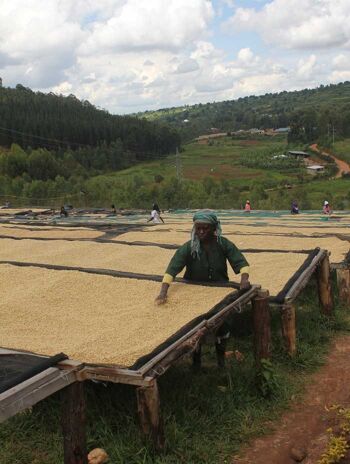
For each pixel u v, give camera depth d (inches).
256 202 1628.9
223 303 197.5
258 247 411.8
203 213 209.8
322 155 3481.8
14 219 1000.2
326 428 179.0
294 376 222.7
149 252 379.6
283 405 195.6
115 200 1877.5
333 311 295.4
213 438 172.2
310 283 352.5
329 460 154.3
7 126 3412.9
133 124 4005.9
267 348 206.2
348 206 1472.7
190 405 186.2
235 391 198.5
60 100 4370.1
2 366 153.4
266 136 5516.7
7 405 126.8
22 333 192.9
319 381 218.2
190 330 177.5
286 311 237.0
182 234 499.2
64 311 215.6
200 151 4498.0
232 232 526.3
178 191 1913.1
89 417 180.2
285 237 446.6
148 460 154.2
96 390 193.2
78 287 245.1
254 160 3609.7
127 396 189.8
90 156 3299.7
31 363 155.6
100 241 438.6
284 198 1775.3
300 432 177.9
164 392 194.1
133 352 162.9
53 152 3154.5
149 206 1749.5
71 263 363.6
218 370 220.1
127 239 489.7
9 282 265.4
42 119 3560.5
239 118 7711.6
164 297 207.3
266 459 163.2
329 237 434.0
